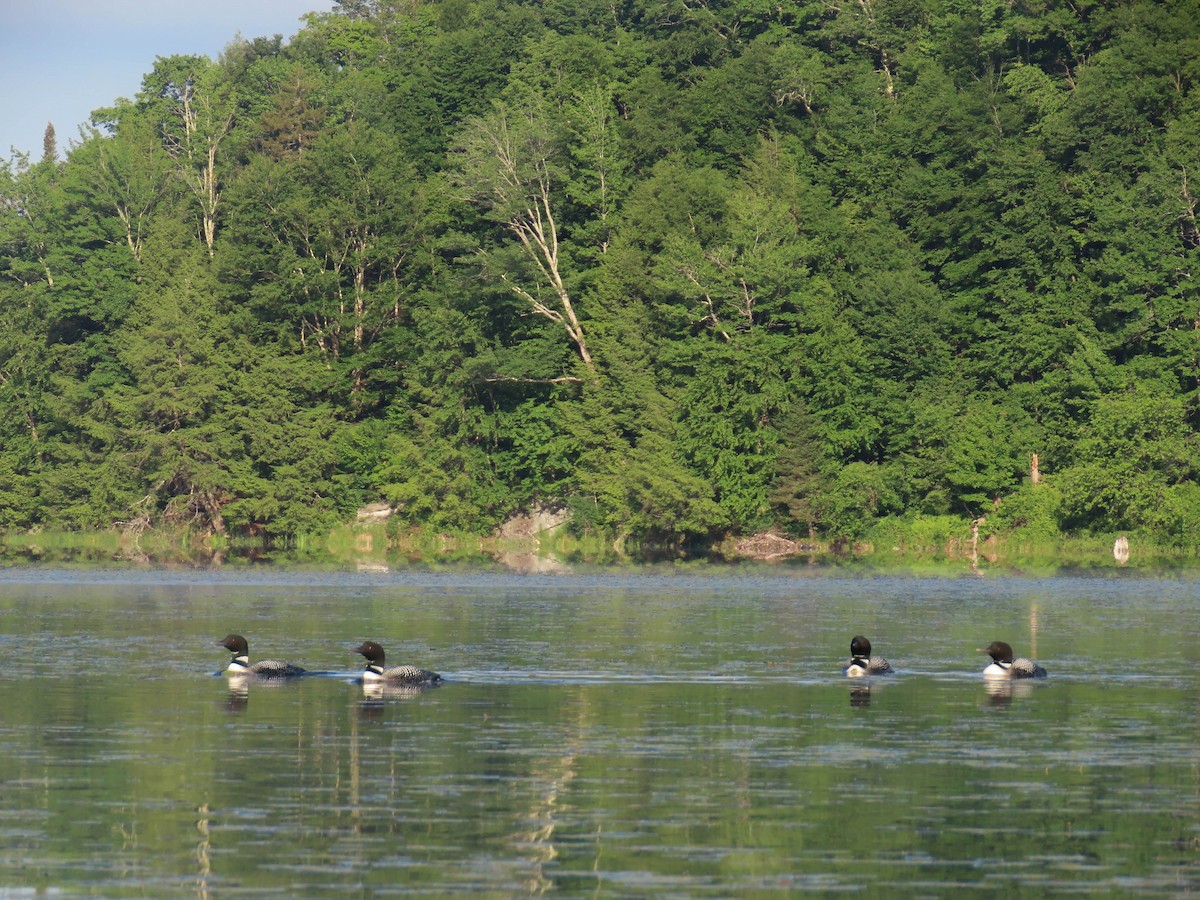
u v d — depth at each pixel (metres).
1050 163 172.75
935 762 39.56
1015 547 157.75
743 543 164.38
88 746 41.59
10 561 139.75
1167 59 172.75
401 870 29.59
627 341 172.88
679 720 46.12
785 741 42.53
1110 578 116.12
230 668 56.25
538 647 66.00
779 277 165.12
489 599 94.44
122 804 34.75
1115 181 167.88
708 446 162.62
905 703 49.72
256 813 33.94
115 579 114.69
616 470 167.38
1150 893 28.31
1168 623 77.69
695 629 74.12
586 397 174.12
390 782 37.00
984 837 32.00
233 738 42.84
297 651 64.38
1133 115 170.75
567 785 36.75
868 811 34.19
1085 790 36.28
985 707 48.75
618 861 30.22
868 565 136.50
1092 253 173.00
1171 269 161.62
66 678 55.59
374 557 152.00
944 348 171.00
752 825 32.94
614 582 112.44
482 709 48.28
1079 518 158.75
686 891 28.30
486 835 32.12
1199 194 162.50
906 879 29.08
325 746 41.59
